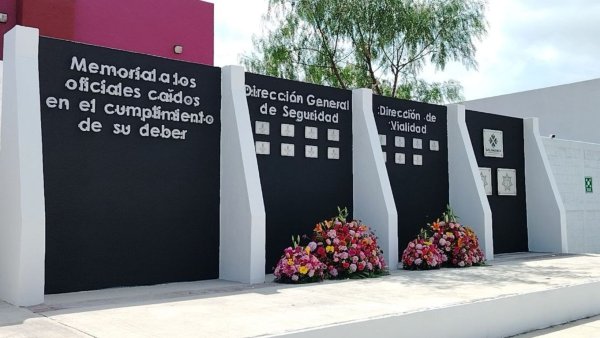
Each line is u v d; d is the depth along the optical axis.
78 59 8.62
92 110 8.70
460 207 13.69
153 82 9.37
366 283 9.08
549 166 15.70
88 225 8.55
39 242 7.17
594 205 18.50
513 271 10.84
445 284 8.92
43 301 7.16
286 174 11.05
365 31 21.42
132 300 7.39
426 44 21.66
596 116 25.55
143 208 9.12
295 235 11.06
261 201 9.45
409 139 13.27
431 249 11.27
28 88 7.61
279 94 11.08
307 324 5.71
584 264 12.20
